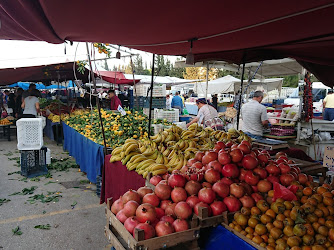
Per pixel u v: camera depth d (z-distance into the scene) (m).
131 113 7.30
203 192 2.21
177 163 3.31
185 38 3.33
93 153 5.39
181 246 2.08
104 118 7.03
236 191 2.23
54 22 2.43
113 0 1.95
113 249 2.33
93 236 3.72
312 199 2.11
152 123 6.86
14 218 4.16
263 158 2.63
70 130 8.00
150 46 3.93
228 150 2.58
